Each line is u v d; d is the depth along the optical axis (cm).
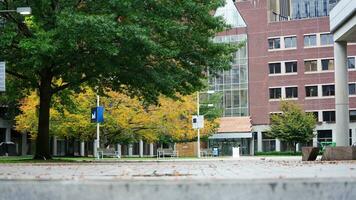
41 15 2320
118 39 2222
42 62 2219
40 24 2219
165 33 2409
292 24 7919
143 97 2939
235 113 8075
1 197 428
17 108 5575
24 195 427
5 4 2402
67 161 2422
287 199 411
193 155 6794
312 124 6744
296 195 410
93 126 4566
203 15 2562
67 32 2095
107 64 2347
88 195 420
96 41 2153
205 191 413
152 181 417
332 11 2956
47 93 2639
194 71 2638
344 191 409
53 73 2577
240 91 8081
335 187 410
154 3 2391
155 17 2344
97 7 2338
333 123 7612
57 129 4559
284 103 7025
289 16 9244
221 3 2681
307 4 9269
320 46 7769
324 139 7650
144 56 2367
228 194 412
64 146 6825
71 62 2427
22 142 6562
